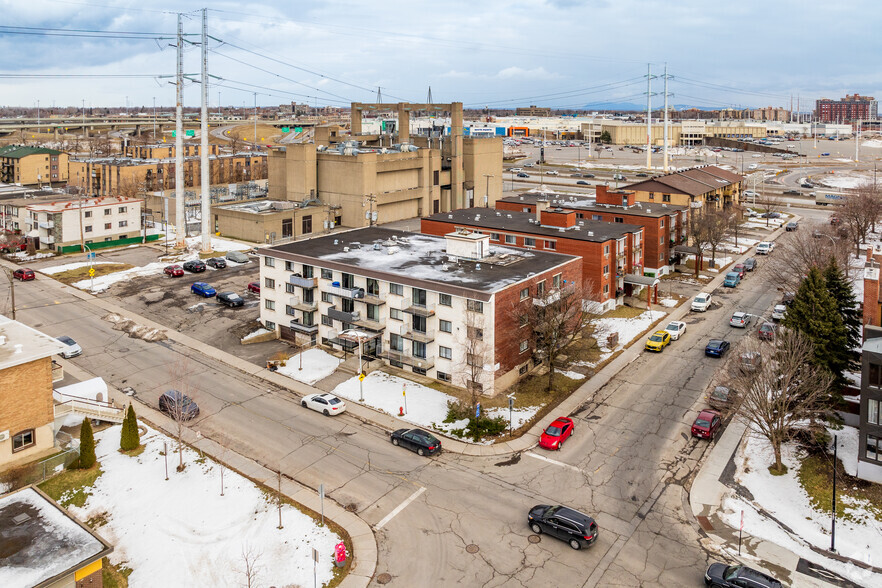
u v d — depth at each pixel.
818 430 48.31
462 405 54.12
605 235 83.06
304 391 59.69
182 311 79.25
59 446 49.16
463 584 35.88
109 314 77.94
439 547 38.91
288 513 42.03
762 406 46.00
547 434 50.50
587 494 44.19
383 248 73.81
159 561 38.25
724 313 81.25
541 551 38.59
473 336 56.91
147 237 116.00
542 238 84.06
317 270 68.06
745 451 49.72
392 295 62.59
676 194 115.12
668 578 36.34
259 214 115.38
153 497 44.03
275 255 71.25
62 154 194.75
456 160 149.88
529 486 45.12
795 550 38.72
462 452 49.62
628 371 63.84
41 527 34.47
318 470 47.06
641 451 49.56
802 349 48.75
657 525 41.00
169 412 54.78
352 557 38.00
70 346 66.06
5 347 48.19
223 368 64.38
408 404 56.59
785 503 43.28
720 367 61.72
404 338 61.84
